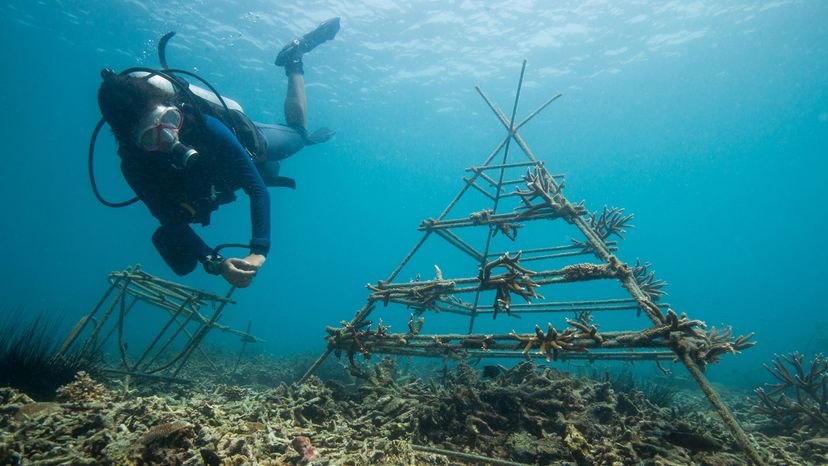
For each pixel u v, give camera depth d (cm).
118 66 2916
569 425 324
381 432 331
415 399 405
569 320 323
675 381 1113
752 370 1881
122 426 240
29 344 422
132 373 584
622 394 437
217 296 593
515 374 456
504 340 354
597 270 348
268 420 332
